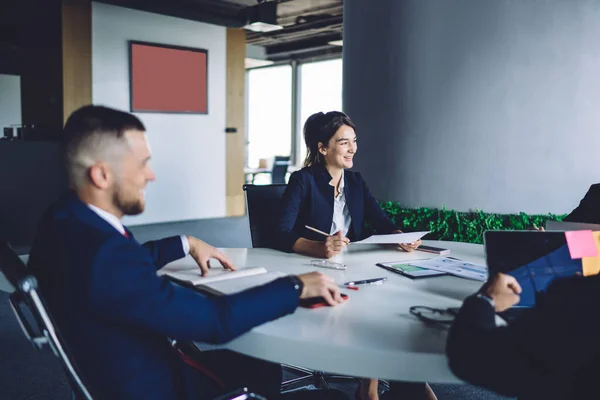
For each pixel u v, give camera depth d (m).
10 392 2.62
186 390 1.13
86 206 1.06
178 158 8.17
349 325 1.19
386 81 4.13
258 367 1.53
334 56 12.39
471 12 3.73
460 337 0.97
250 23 8.12
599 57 3.50
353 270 1.79
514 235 1.22
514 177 3.75
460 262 1.90
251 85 14.66
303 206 2.50
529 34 3.61
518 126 3.71
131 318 0.98
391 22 4.04
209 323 1.04
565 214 3.65
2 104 11.71
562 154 3.63
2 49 9.33
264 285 1.17
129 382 1.03
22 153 5.88
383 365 1.04
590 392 0.87
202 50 8.29
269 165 10.72
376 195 4.28
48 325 0.97
